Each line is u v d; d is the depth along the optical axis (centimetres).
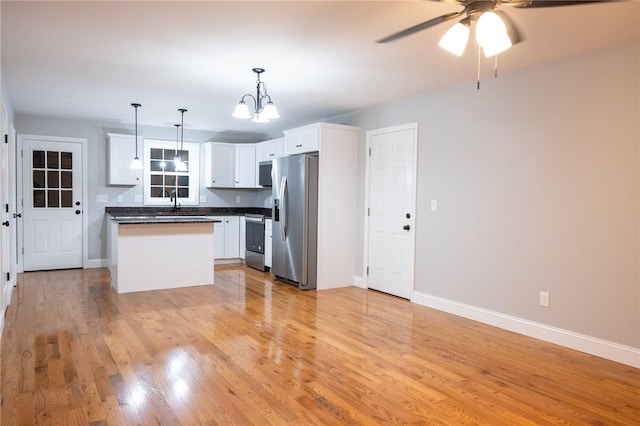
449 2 208
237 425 220
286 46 325
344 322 400
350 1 251
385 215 520
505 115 385
